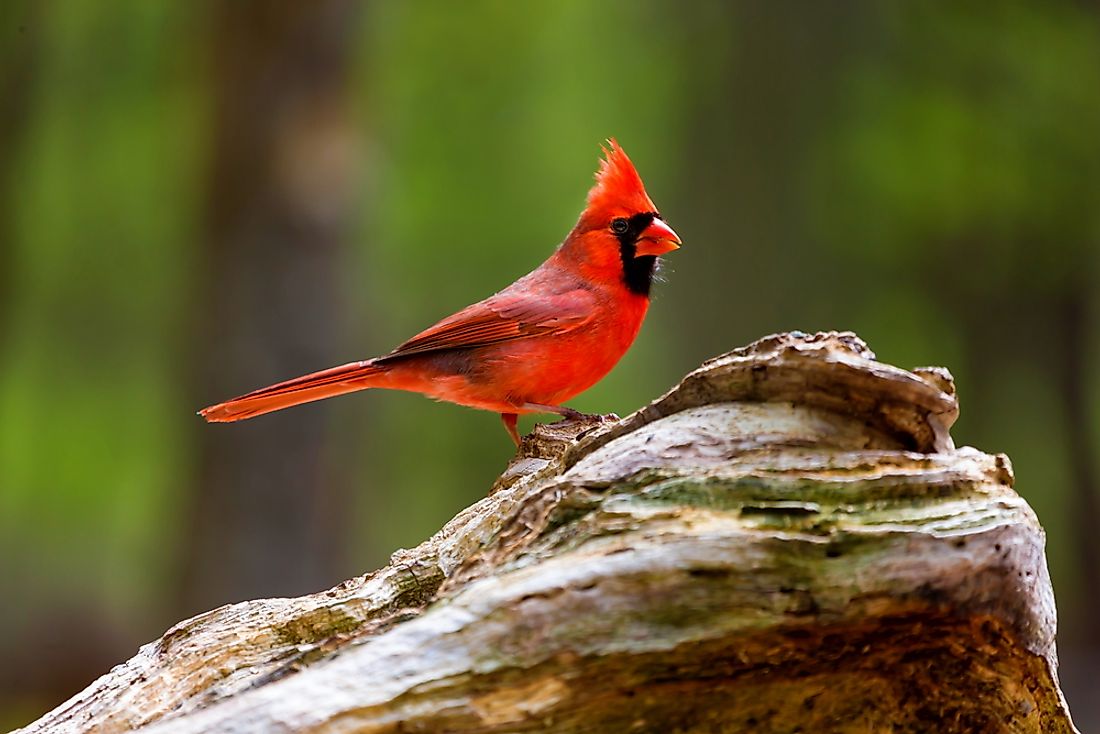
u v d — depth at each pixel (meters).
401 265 17.36
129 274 17.17
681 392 4.13
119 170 16.47
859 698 4.05
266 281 12.18
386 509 18.33
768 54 16.33
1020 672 3.97
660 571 3.74
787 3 16.20
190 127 15.13
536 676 3.75
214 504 12.23
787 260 16.31
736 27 16.59
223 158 12.32
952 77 15.66
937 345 16.22
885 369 3.93
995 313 16.47
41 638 17.27
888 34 15.85
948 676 4.00
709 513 3.84
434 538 4.49
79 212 16.81
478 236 17.30
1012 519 3.83
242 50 12.23
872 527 3.76
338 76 12.45
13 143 14.76
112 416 17.23
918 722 4.09
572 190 17.45
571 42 17.66
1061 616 17.36
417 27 16.92
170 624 12.43
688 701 3.92
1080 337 16.64
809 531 3.77
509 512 4.17
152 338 17.30
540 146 17.53
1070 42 15.38
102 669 17.17
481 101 17.36
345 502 13.92
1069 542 17.34
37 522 17.89
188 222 14.60
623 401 17.55
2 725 15.14
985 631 3.87
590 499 3.96
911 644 3.92
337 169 12.42
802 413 4.02
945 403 3.97
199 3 14.12
